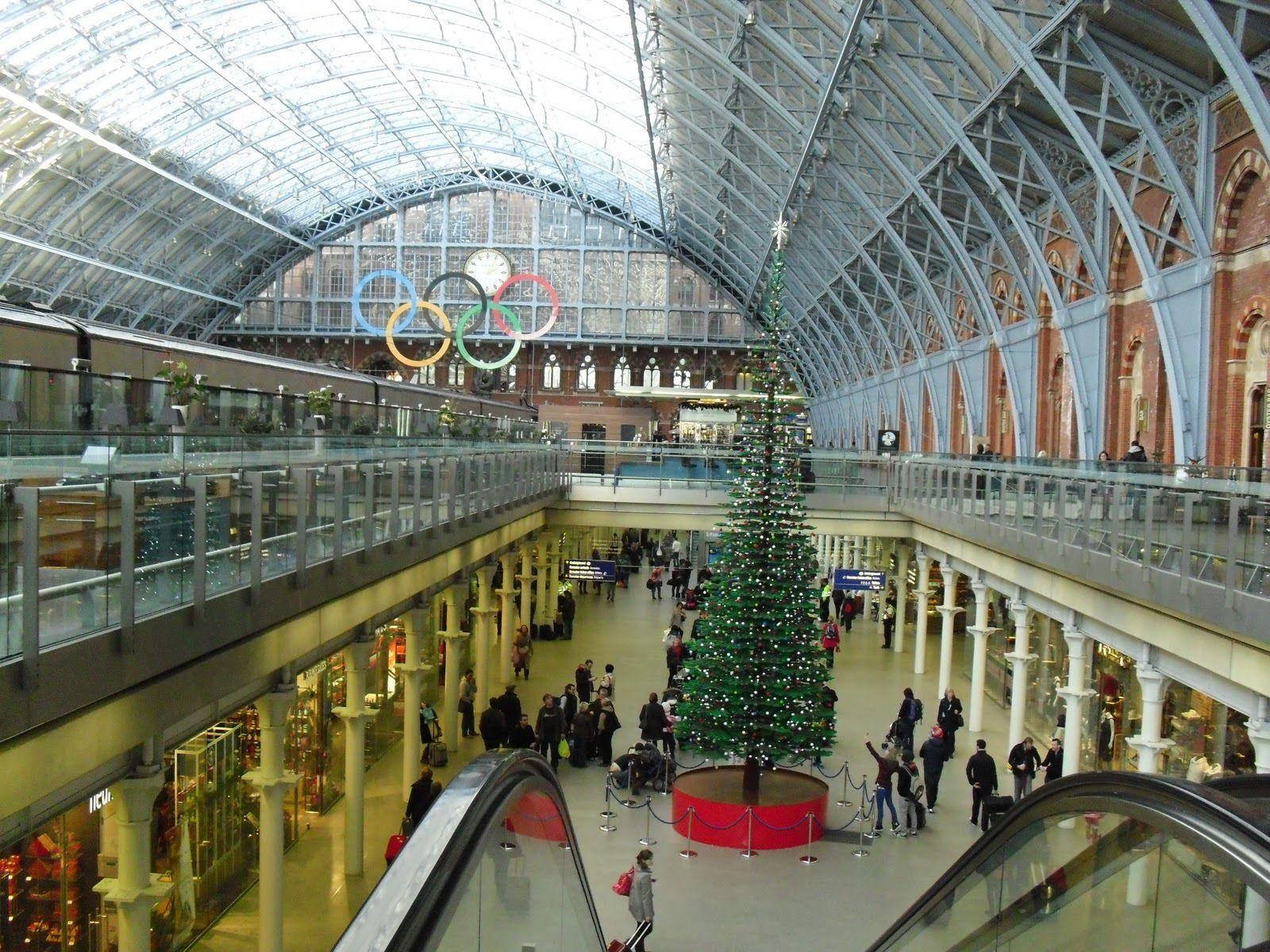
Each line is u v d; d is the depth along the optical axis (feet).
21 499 22.93
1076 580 57.26
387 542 49.65
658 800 66.90
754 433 66.13
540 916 20.18
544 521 113.39
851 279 152.66
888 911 50.93
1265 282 59.67
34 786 23.57
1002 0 70.28
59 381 37.76
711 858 57.41
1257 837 13.00
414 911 12.34
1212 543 39.22
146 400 44.27
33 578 23.18
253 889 52.11
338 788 65.26
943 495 91.09
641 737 77.66
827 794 63.93
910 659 115.24
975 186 98.37
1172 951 15.10
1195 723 51.80
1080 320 84.12
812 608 65.36
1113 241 79.71
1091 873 17.83
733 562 65.31
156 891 31.09
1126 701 61.36
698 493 117.60
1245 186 61.93
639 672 103.30
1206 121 63.16
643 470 118.11
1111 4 59.57
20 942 36.88
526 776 19.33
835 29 88.33
